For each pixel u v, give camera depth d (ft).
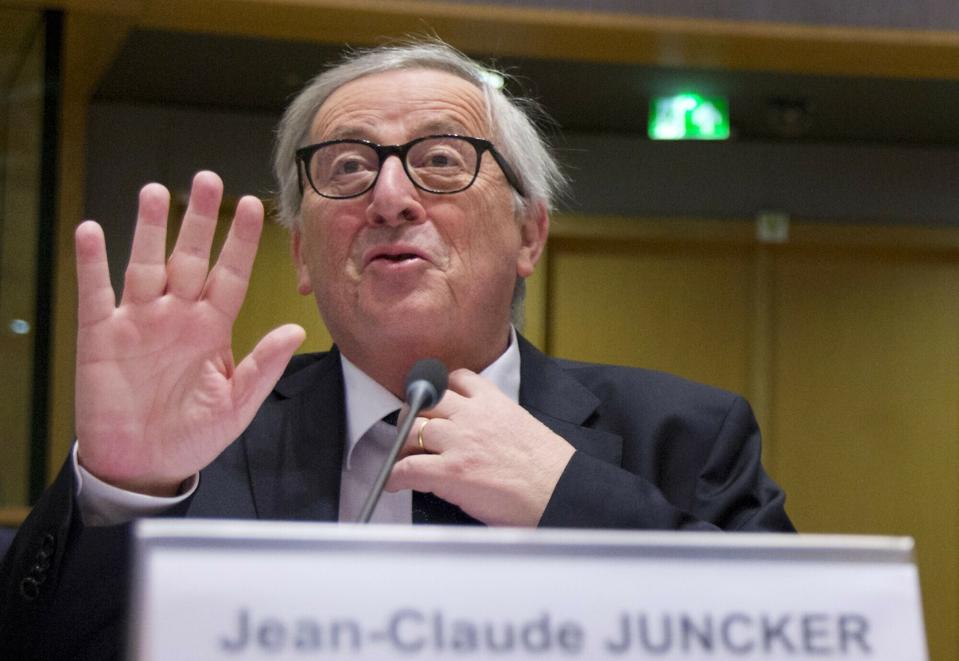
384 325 4.96
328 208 5.08
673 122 12.57
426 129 5.15
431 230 5.01
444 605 2.55
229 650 2.47
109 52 10.99
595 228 13.61
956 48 10.52
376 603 2.53
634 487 4.57
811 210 13.80
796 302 13.97
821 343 13.93
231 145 13.00
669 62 10.94
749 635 2.63
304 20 10.09
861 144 13.91
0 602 4.19
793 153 13.83
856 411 13.87
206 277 4.14
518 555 2.59
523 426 4.66
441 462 4.52
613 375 5.66
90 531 4.01
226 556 2.51
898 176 13.91
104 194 12.64
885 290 14.03
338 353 5.49
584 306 13.78
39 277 10.06
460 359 5.21
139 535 2.48
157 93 12.59
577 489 4.50
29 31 9.99
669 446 5.40
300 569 2.52
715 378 13.82
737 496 5.31
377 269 4.97
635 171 13.70
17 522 9.68
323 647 2.50
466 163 5.13
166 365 4.05
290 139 5.60
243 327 11.86
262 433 5.16
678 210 13.71
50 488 4.17
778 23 10.41
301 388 5.40
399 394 5.18
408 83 5.24
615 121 13.35
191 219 4.11
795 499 13.71
